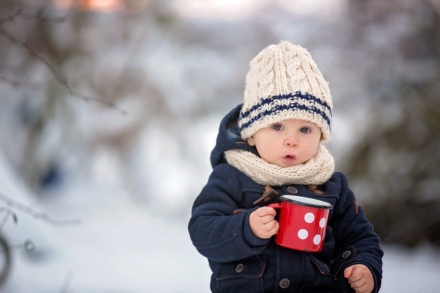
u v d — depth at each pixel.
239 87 25.39
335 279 3.57
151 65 24.14
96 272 10.00
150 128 23.98
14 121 21.88
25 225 9.77
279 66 3.58
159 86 24.12
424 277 10.22
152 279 9.91
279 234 3.40
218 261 3.46
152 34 24.52
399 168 13.12
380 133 13.48
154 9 24.62
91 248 12.19
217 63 25.50
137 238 14.68
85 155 22.70
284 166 3.54
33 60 20.80
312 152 3.57
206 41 25.59
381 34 15.62
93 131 22.86
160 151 24.17
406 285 9.62
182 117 24.44
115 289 9.15
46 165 21.92
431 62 14.67
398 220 12.86
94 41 22.78
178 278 10.16
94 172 23.22
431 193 12.83
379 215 12.98
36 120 21.69
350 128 14.84
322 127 3.58
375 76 15.11
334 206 3.70
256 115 3.56
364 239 3.66
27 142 21.83
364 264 3.49
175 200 23.45
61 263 10.10
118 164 23.52
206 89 25.14
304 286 3.49
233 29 25.30
